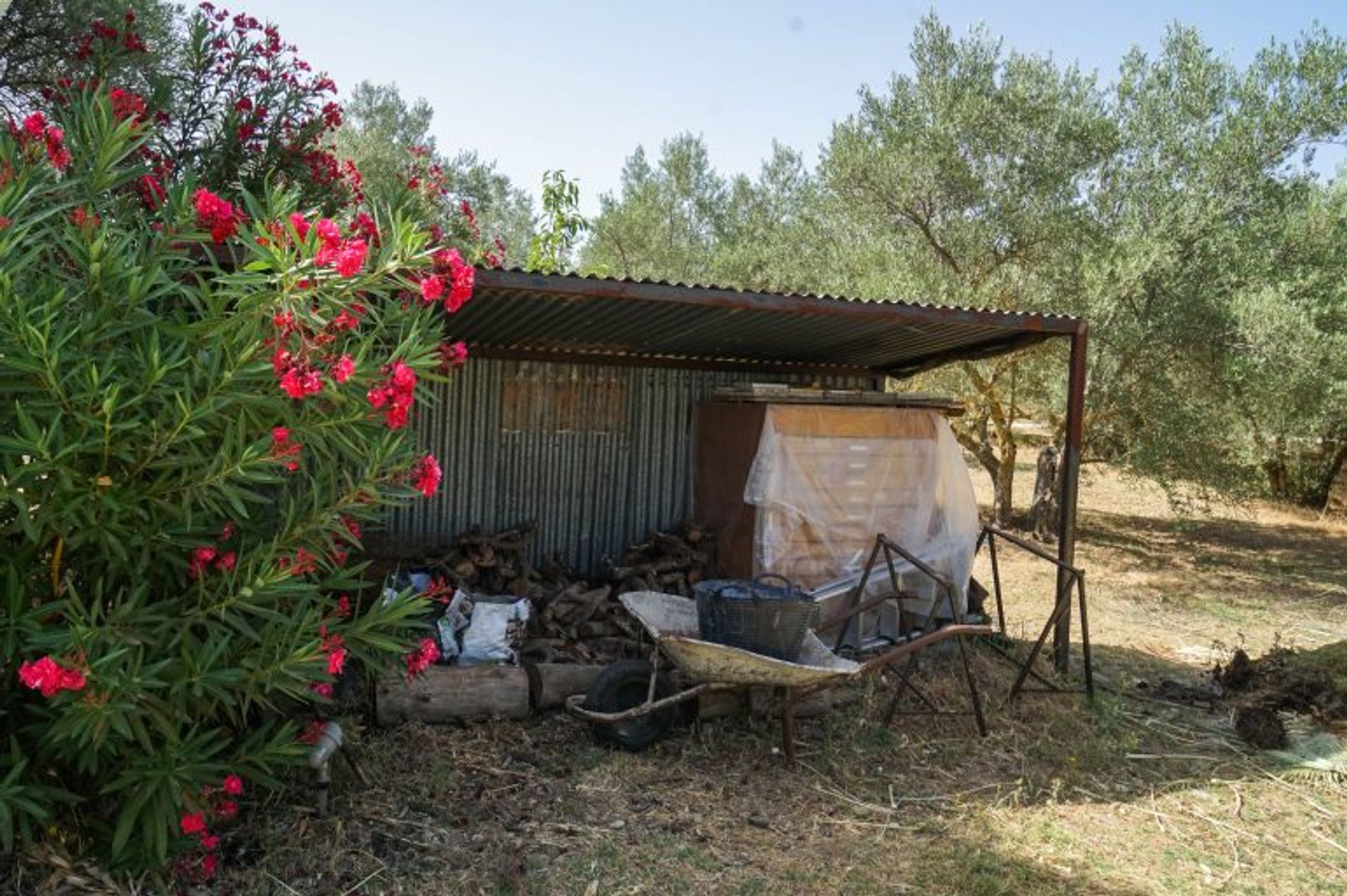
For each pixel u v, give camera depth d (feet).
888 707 18.38
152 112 18.61
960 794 15.75
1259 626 29.17
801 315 19.07
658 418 25.00
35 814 10.07
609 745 16.34
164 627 10.64
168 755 10.69
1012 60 39.19
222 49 20.79
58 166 11.50
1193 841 14.74
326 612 13.91
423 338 12.20
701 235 69.00
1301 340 34.47
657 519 25.03
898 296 36.47
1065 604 21.17
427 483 11.82
